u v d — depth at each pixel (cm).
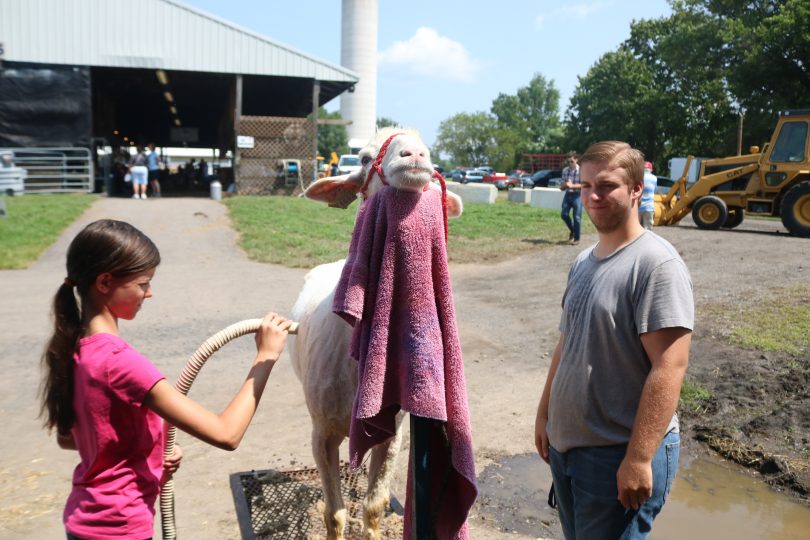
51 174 2520
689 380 620
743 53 4303
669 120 5647
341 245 1436
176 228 1672
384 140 328
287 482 435
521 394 618
